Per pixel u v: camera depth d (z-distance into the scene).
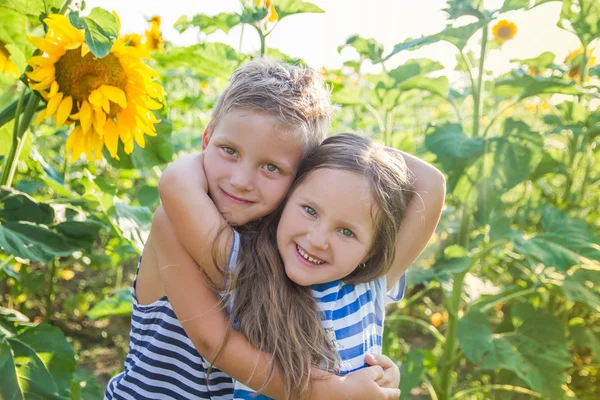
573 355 3.43
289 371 1.27
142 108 2.18
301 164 1.36
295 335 1.29
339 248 1.31
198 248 1.28
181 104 4.13
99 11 2.05
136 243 2.34
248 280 1.31
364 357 1.39
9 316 2.13
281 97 1.30
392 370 1.39
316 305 1.35
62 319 4.07
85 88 2.07
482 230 3.21
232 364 1.29
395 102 3.15
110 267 4.64
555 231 2.63
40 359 2.01
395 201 1.38
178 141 3.91
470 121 3.85
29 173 2.82
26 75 2.04
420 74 3.03
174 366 1.43
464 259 2.61
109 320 4.16
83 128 2.09
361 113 4.75
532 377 2.57
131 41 2.27
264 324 1.30
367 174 1.32
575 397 3.00
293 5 2.76
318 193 1.30
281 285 1.32
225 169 1.32
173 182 1.30
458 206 3.05
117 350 3.79
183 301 1.31
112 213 2.35
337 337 1.37
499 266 3.58
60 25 1.99
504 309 3.51
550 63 3.50
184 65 3.05
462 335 2.65
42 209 2.10
